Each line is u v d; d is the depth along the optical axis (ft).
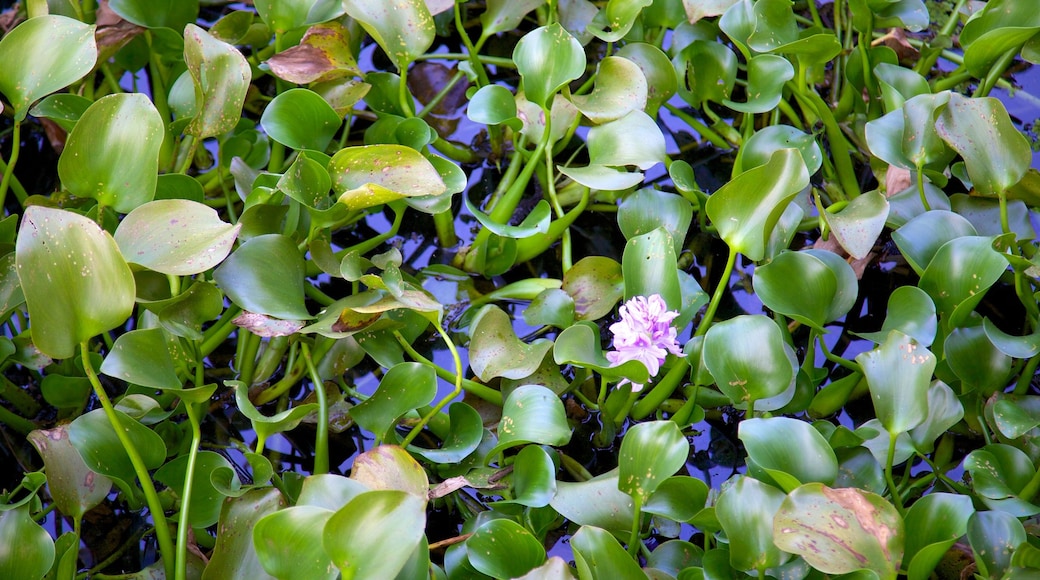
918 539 6.69
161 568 6.99
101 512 7.29
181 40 8.21
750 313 7.95
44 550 6.63
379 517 6.32
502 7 8.41
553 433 6.97
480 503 7.34
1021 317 7.88
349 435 7.58
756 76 8.11
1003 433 7.03
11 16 8.60
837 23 8.89
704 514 6.73
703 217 8.08
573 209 8.05
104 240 6.46
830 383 7.57
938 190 7.78
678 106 8.87
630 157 7.75
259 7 7.99
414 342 7.81
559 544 7.25
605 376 7.17
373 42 9.00
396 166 7.36
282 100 7.59
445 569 6.86
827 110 8.19
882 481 6.97
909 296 7.24
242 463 7.45
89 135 7.12
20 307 7.67
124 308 6.56
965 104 7.54
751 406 7.07
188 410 6.91
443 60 8.91
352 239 8.20
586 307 7.64
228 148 8.16
